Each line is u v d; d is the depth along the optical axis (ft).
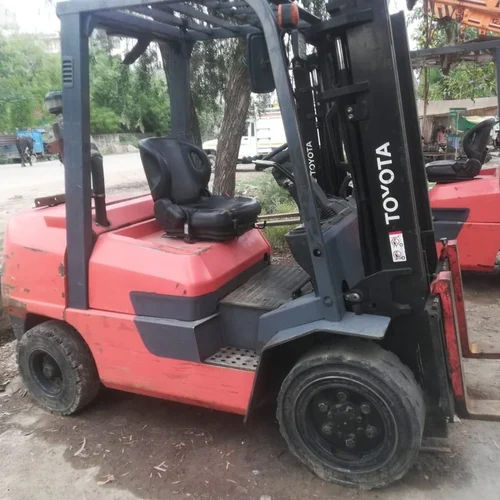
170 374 9.70
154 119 52.13
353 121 8.22
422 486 8.65
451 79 55.77
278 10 7.67
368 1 7.70
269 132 58.18
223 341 10.00
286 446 9.93
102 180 10.31
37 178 63.05
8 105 121.70
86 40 9.39
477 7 21.50
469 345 10.78
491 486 8.59
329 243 8.43
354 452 8.66
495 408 8.90
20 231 11.35
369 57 7.86
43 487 9.12
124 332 9.89
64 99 9.59
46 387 11.54
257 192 32.96
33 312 11.07
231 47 19.30
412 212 8.20
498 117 18.88
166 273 9.48
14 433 10.75
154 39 11.64
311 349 8.86
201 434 10.44
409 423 8.00
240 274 10.67
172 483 9.07
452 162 17.56
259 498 8.61
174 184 11.16
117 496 8.84
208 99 20.30
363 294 8.62
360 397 8.38
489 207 16.25
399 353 8.98
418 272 8.40
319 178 11.95
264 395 9.29
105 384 10.57
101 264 10.05
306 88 11.10
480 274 19.38
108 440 10.38
